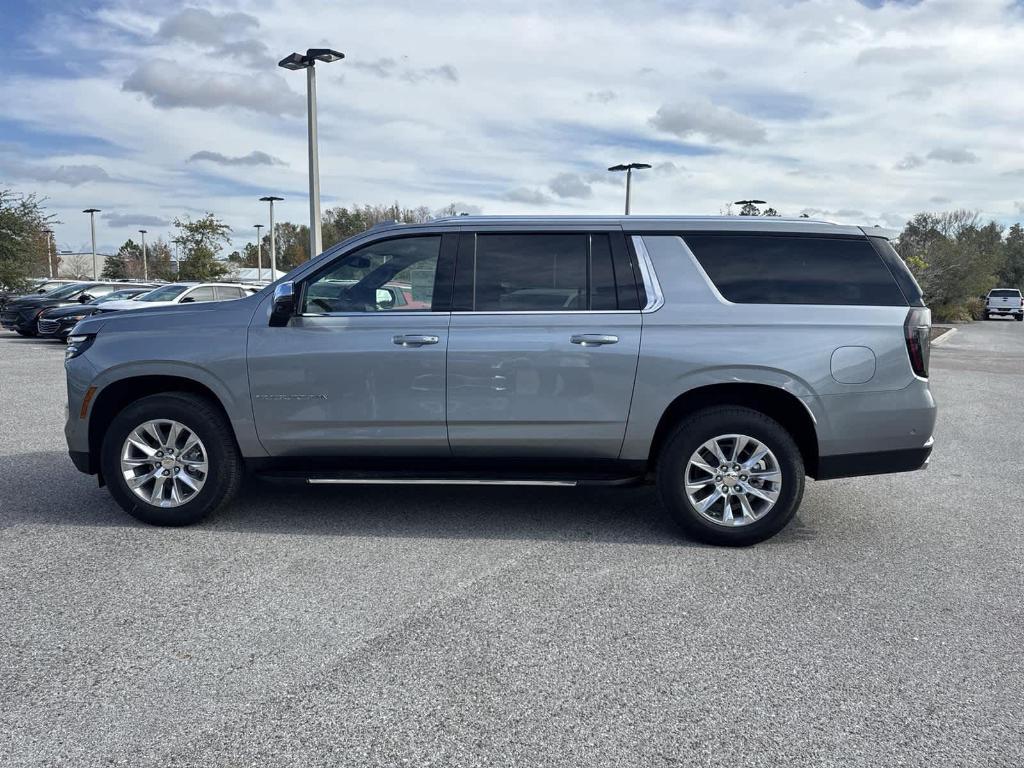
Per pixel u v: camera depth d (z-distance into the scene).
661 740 2.73
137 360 4.91
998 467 7.23
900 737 2.76
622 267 4.81
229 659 3.27
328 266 4.93
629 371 4.70
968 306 44.56
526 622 3.66
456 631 3.55
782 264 4.79
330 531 4.97
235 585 4.07
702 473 4.81
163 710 2.88
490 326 4.77
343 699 2.97
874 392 4.65
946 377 15.07
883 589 4.13
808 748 2.69
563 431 4.78
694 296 4.74
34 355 16.59
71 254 77.44
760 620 3.71
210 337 4.89
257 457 4.98
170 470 4.99
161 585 4.06
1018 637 3.57
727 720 2.86
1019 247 81.12
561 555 4.59
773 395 4.82
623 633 3.56
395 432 4.85
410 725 2.80
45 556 4.47
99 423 5.13
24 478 6.21
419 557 4.52
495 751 2.65
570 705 2.95
